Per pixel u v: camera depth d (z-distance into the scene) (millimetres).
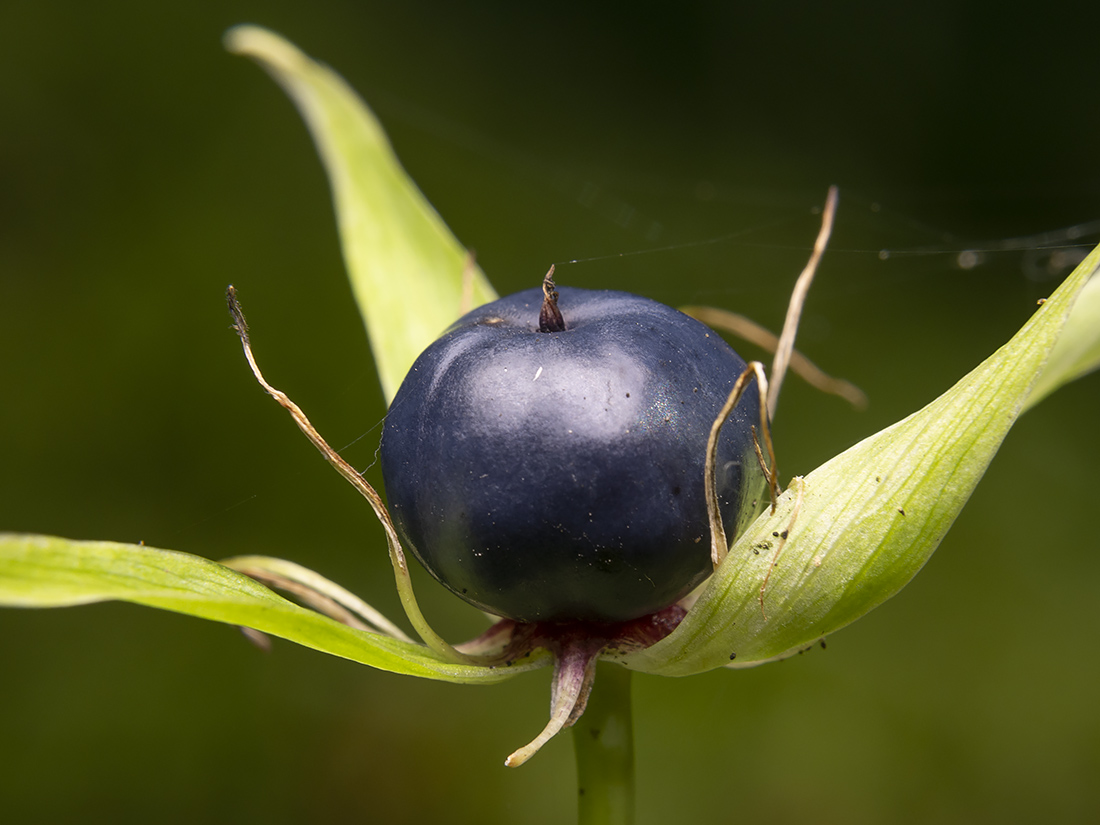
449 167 303
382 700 213
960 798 201
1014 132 302
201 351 247
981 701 213
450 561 103
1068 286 101
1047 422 253
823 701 211
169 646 214
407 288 120
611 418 101
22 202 263
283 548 231
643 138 316
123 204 266
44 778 197
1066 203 293
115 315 250
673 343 103
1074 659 217
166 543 230
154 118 279
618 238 292
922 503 102
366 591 224
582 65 326
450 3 328
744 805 200
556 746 209
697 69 325
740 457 103
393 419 104
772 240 291
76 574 99
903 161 310
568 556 102
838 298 277
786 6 326
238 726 208
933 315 275
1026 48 306
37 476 230
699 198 305
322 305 257
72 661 210
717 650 103
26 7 282
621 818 108
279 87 287
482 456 102
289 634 101
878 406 258
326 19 312
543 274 282
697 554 103
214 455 238
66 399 238
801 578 102
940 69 312
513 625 107
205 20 293
